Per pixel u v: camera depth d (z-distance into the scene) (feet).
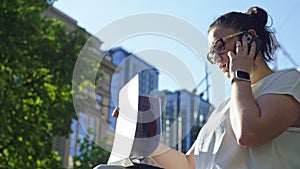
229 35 5.32
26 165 36.29
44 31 39.68
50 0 39.52
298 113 4.92
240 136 4.82
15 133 35.86
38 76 38.58
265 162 4.90
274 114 4.80
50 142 38.14
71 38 39.91
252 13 5.56
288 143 4.95
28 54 37.83
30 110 37.58
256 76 5.36
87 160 40.47
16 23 37.14
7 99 35.12
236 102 4.92
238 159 5.04
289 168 4.90
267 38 5.51
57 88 38.86
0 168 35.27
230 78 5.16
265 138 4.82
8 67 36.37
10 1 37.11
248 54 5.16
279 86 4.99
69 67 38.99
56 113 38.52
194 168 5.80
